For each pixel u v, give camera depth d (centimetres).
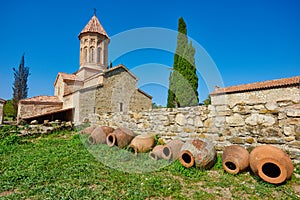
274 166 410
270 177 377
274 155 386
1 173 461
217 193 353
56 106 1809
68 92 1845
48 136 1039
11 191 368
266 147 414
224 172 450
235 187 371
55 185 384
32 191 354
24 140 928
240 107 523
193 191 366
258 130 485
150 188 372
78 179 418
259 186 369
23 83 3045
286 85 1413
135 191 357
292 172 377
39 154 639
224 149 492
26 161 554
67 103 1698
